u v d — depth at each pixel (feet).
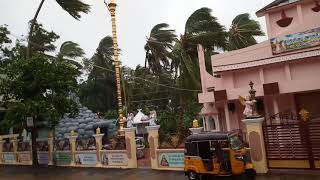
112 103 137.59
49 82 63.77
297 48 50.49
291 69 51.70
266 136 39.81
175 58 102.22
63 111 66.49
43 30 112.16
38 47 108.17
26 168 66.64
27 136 88.02
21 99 65.21
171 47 115.03
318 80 48.34
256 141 39.63
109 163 56.70
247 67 54.24
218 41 100.73
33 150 67.41
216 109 61.36
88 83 137.49
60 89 65.62
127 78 139.23
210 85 61.72
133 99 136.05
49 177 53.67
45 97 64.95
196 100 95.96
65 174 55.11
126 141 54.24
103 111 135.95
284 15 57.77
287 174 37.06
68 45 124.98
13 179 55.11
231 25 121.90
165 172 47.26
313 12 54.54
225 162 37.88
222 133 39.06
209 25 101.30
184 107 94.12
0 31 88.33
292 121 41.34
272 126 39.50
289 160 38.42
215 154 38.32
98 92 137.18
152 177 44.75
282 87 50.83
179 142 47.85
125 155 54.44
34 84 63.05
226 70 55.88
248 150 40.09
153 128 50.29
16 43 105.29
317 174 35.63
